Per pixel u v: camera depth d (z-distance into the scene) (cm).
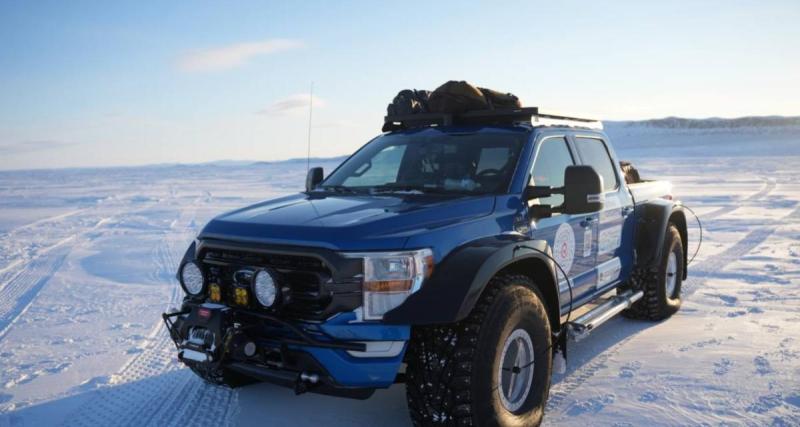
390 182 399
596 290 446
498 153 381
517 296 307
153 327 589
